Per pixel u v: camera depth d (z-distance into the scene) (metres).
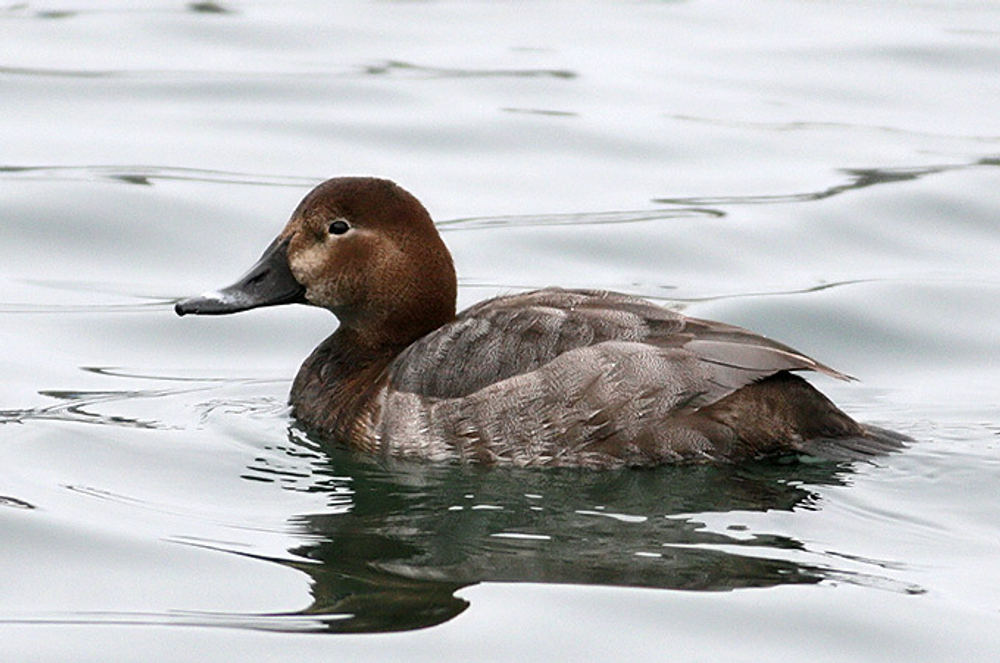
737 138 18.27
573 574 8.82
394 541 9.34
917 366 13.20
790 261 15.34
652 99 19.56
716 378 10.02
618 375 10.11
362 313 11.22
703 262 15.27
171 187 16.58
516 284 14.68
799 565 8.91
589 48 21.62
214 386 12.53
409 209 11.12
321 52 21.22
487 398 10.31
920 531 9.36
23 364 12.87
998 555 9.07
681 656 7.96
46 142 17.77
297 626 8.23
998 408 11.93
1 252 15.32
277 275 11.23
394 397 10.67
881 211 16.28
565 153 17.91
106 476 10.40
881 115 19.09
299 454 10.82
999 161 17.47
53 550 9.17
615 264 15.20
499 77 20.16
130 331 13.77
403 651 7.97
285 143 17.97
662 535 9.32
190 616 8.37
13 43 21.08
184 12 22.75
